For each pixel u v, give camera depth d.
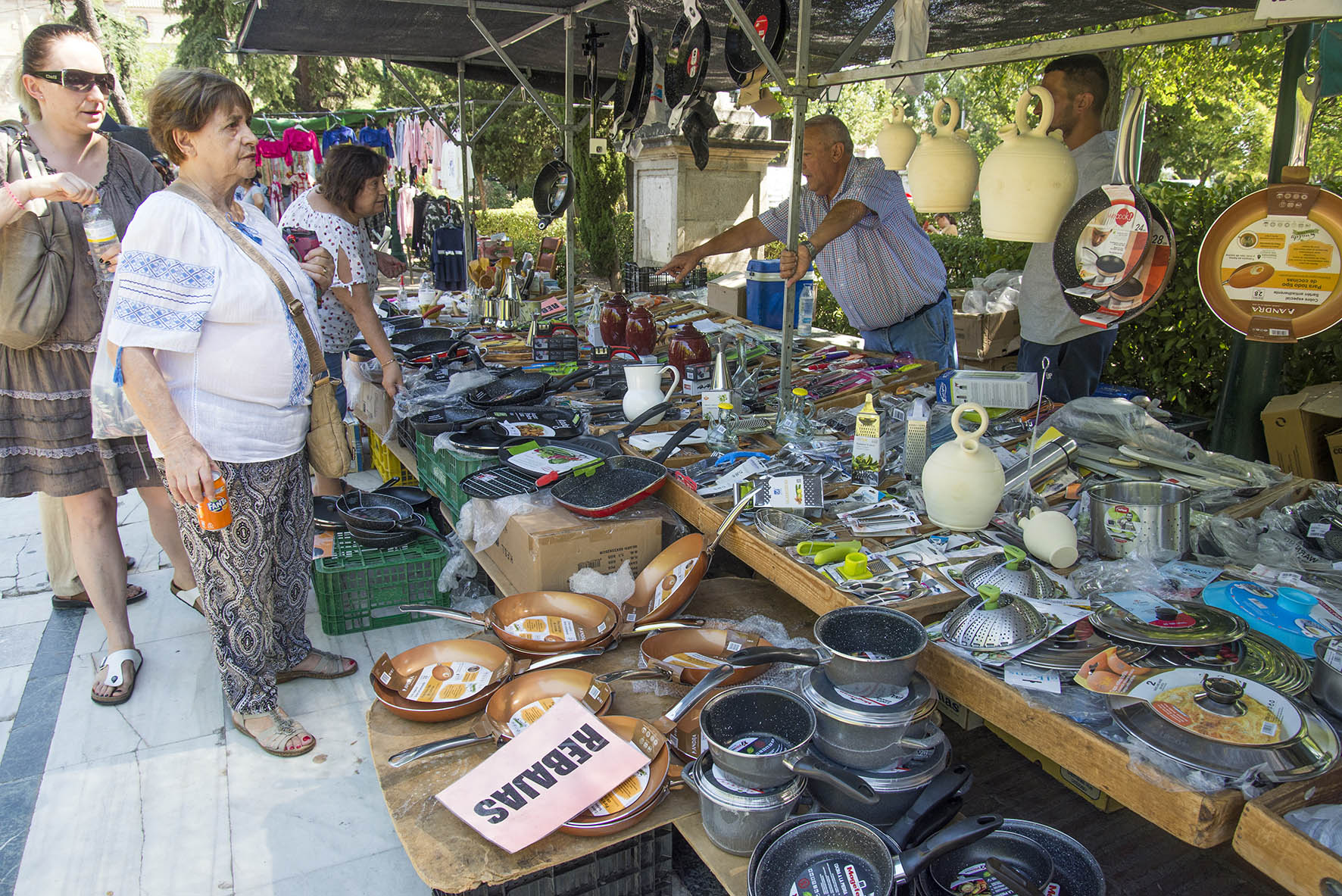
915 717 1.42
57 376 2.38
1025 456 2.20
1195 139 10.88
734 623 2.17
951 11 4.27
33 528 3.95
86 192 2.21
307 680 2.65
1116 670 1.33
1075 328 3.23
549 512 2.41
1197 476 2.15
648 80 3.57
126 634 2.65
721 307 5.32
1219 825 1.10
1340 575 1.68
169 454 1.89
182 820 2.07
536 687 1.82
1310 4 1.41
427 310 5.07
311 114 9.52
